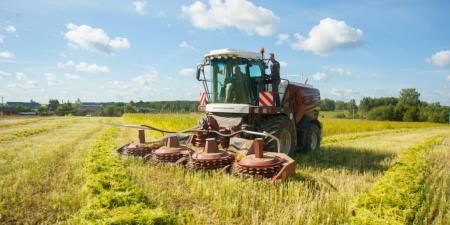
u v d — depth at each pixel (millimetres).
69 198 4969
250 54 8617
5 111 68188
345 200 4859
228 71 8797
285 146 8898
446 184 6305
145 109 89938
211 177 6035
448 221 4309
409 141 15602
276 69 8547
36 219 4266
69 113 72250
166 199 4934
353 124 29359
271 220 4148
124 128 22688
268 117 8938
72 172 6816
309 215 4184
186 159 6875
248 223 4102
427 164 8227
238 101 8820
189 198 5039
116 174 6008
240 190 5176
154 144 8234
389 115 65438
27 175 6383
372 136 19625
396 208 4410
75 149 10422
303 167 7711
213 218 4270
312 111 11859
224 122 8641
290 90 10234
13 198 4949
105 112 81562
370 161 9148
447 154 10781
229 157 6469
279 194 5094
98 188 5133
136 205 4328
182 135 8219
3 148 10672
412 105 66562
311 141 10867
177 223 3918
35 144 11883
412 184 5758
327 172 7156
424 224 4242
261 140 6008
